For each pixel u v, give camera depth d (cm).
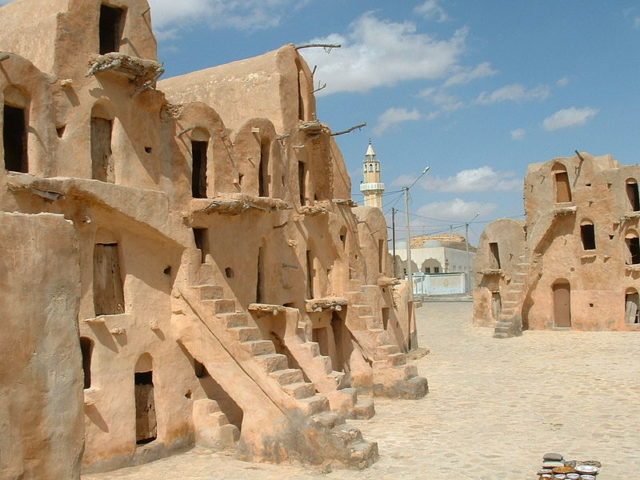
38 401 769
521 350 3181
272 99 2153
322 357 1919
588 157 3700
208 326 1627
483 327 4125
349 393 1919
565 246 3778
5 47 1535
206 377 1733
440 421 1880
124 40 1569
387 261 3209
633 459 1477
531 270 3809
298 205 2203
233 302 1697
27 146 1376
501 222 4072
